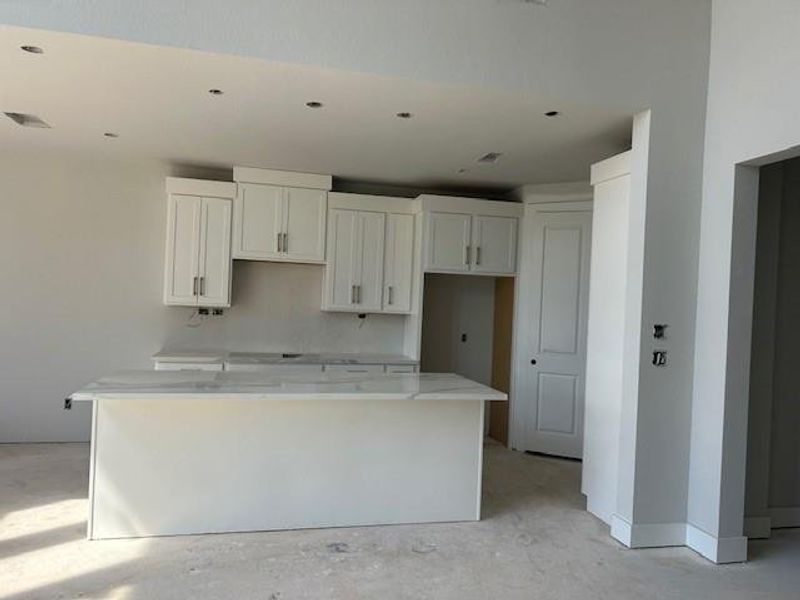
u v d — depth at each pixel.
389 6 2.92
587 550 3.20
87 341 5.03
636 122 3.36
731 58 3.18
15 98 3.39
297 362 4.92
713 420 3.17
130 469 3.13
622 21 3.23
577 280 5.11
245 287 5.30
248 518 3.27
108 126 3.93
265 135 4.02
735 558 3.11
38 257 4.93
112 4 2.59
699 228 3.34
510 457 5.17
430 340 5.76
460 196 5.74
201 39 2.69
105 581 2.65
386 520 3.46
